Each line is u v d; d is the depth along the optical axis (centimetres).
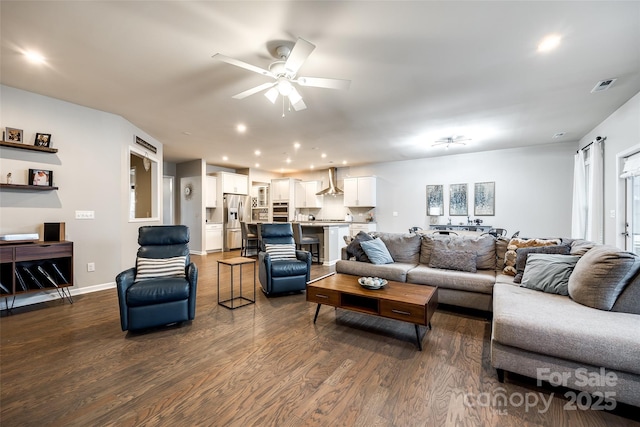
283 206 884
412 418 150
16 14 192
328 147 592
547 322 168
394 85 302
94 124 375
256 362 205
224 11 191
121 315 243
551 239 304
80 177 363
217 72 275
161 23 204
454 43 228
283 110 345
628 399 147
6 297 296
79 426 143
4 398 163
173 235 325
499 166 621
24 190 321
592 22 202
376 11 191
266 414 152
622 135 361
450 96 331
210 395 168
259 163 798
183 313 267
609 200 403
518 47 234
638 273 184
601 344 151
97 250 379
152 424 145
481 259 336
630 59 251
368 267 352
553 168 569
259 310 316
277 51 238
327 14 194
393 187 758
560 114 392
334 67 266
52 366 198
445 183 684
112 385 177
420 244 381
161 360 207
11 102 310
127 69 270
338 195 874
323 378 186
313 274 494
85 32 214
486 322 283
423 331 262
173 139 528
